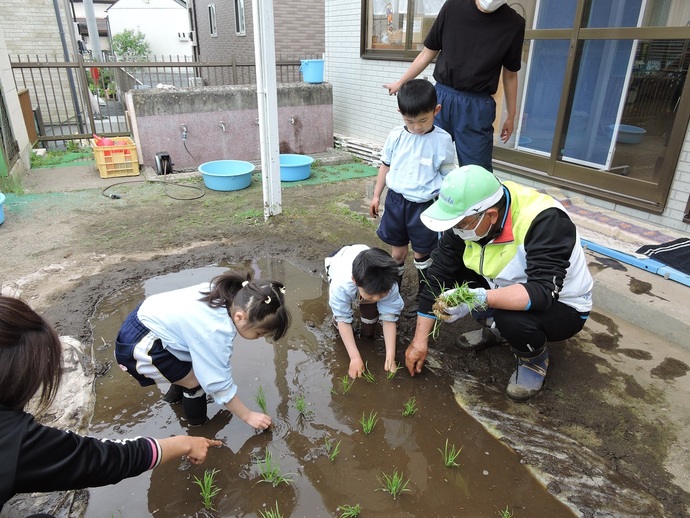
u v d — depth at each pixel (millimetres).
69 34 11867
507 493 2125
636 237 3982
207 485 2090
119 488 2135
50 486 1374
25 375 1267
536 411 2578
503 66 3732
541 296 2236
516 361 2975
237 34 15969
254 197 5836
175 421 2510
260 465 2242
